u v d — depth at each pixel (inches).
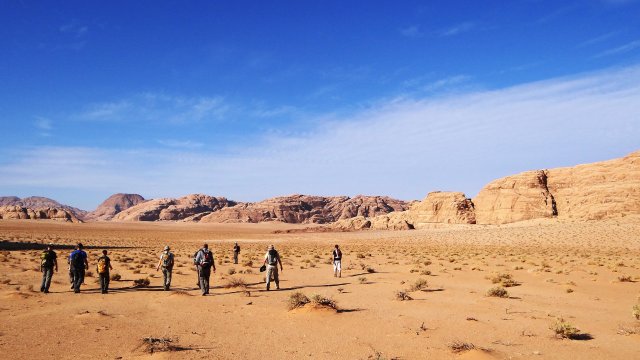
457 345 323.0
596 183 4471.0
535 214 4574.3
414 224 5546.3
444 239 2997.0
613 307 521.3
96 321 414.6
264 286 688.4
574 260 1293.1
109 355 306.2
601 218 3745.1
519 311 480.1
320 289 652.7
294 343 342.6
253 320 425.7
